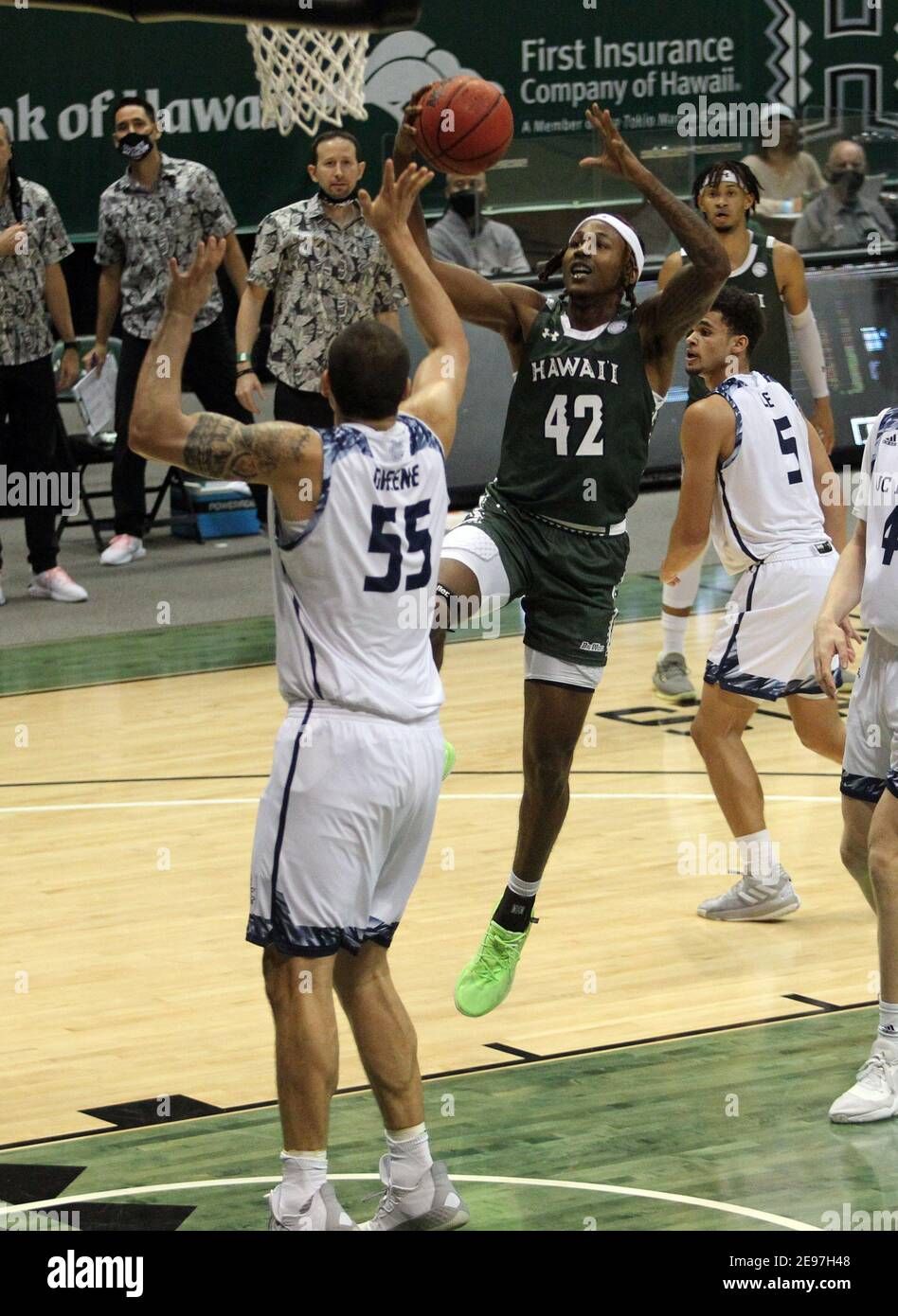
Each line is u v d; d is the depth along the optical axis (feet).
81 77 62.34
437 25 66.95
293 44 41.60
